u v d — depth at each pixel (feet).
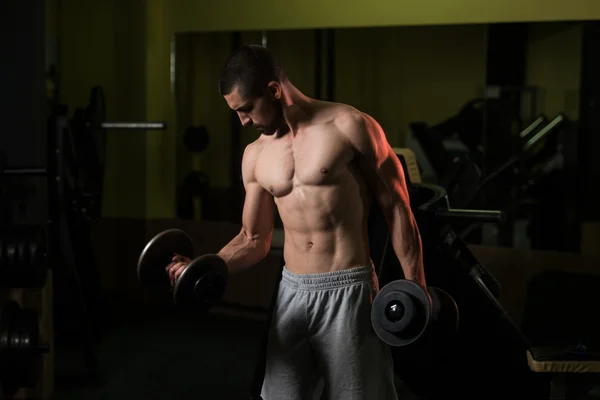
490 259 13.84
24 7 9.67
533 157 13.94
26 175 8.88
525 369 9.53
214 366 12.18
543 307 12.51
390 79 14.44
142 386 11.24
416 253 6.39
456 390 9.91
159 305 16.03
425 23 13.92
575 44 13.37
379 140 6.24
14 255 8.03
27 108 9.77
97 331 13.52
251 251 6.94
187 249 6.61
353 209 6.24
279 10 14.83
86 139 12.84
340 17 14.40
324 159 6.07
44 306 10.23
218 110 15.62
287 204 6.33
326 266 6.23
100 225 16.39
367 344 6.21
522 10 13.33
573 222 13.91
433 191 10.06
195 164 15.88
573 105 13.61
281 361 6.42
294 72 14.99
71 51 15.94
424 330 5.77
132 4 15.75
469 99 14.06
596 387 10.62
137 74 15.90
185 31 15.62
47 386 10.44
